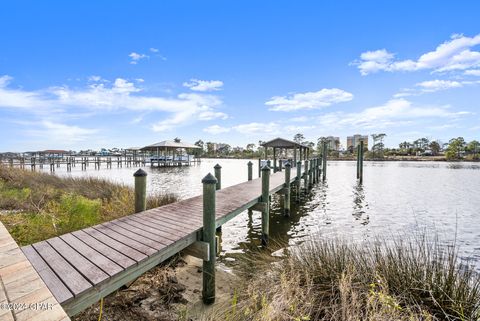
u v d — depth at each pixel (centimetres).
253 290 236
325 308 213
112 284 192
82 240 266
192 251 296
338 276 238
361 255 275
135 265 212
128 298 260
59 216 448
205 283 276
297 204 894
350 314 195
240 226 628
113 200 598
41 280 162
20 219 437
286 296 215
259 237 546
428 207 830
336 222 657
